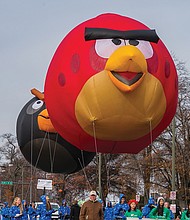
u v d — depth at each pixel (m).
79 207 23.73
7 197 82.19
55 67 15.74
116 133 15.30
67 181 54.81
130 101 14.33
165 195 40.31
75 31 15.95
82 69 14.67
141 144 16.42
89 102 14.54
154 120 15.06
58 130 16.86
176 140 38.91
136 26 15.52
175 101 15.88
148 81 14.43
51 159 20.89
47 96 16.28
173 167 28.98
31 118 20.97
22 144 21.39
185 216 20.00
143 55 14.17
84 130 15.53
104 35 14.69
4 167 84.06
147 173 41.03
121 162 49.06
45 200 21.72
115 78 14.03
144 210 18.70
